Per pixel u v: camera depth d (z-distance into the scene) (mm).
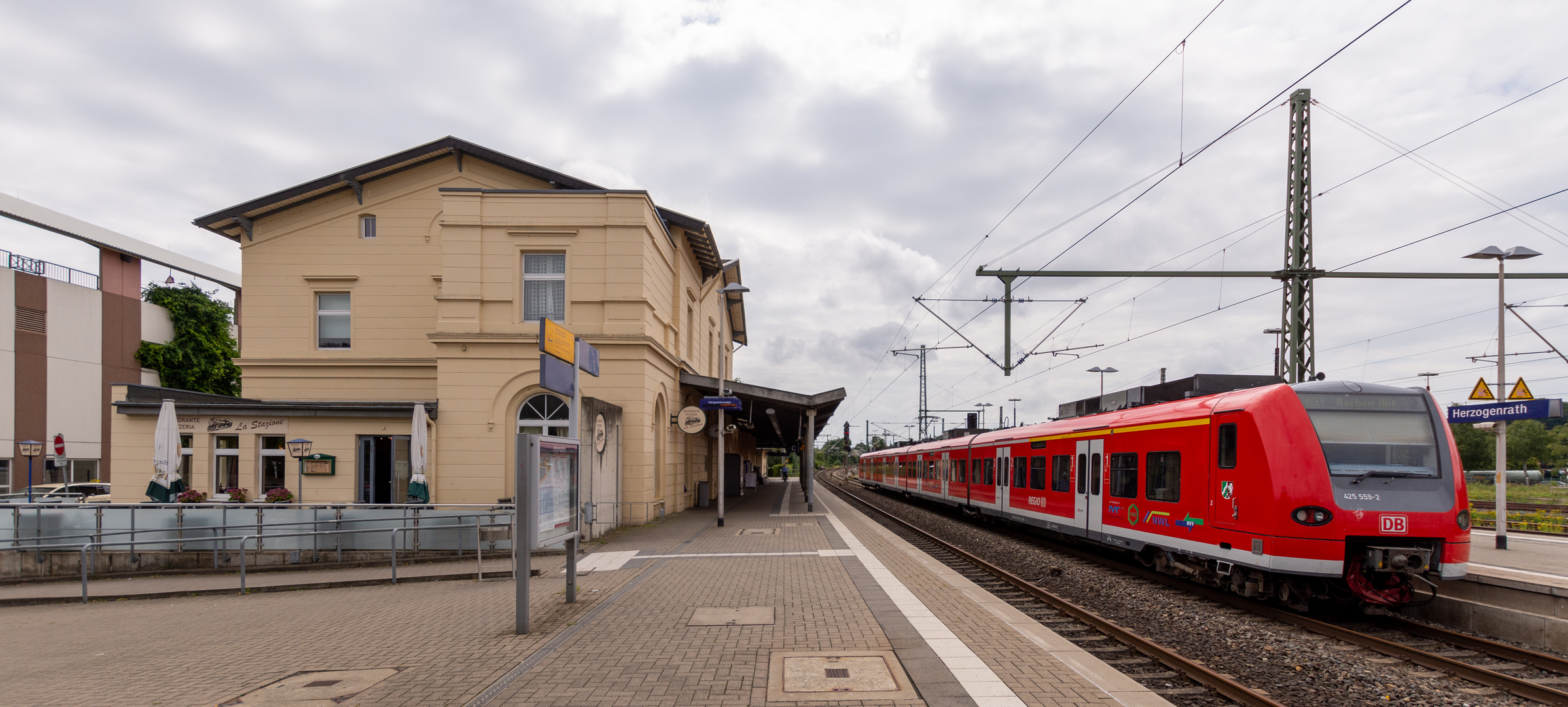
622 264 18297
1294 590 8555
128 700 5504
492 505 14281
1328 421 8375
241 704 5262
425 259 20984
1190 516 9773
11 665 6816
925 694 5176
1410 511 7945
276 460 18047
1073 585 10828
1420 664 6715
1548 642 7258
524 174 20844
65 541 13266
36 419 30922
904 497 34312
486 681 5621
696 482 26969
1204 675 5914
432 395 20562
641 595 9055
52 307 31688
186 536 13258
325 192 20891
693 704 5051
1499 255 13227
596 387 18250
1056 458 14766
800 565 11578
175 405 16875
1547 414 11969
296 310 20875
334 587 11062
